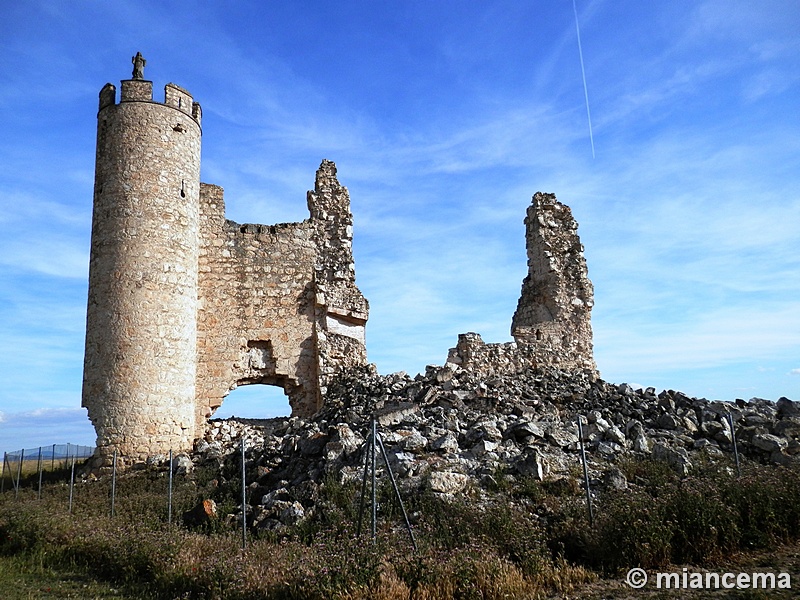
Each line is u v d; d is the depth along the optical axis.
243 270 25.80
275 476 16.30
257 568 10.00
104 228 21.88
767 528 11.13
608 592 9.23
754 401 21.30
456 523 11.46
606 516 11.02
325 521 12.32
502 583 8.99
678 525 10.70
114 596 10.46
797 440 17.23
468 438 16.23
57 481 20.98
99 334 21.23
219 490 16.64
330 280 26.44
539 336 26.00
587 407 19.97
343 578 9.06
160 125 22.78
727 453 16.92
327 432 17.31
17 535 14.18
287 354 25.69
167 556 11.41
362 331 26.48
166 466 20.16
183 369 22.14
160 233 22.11
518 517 11.59
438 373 20.61
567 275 27.05
